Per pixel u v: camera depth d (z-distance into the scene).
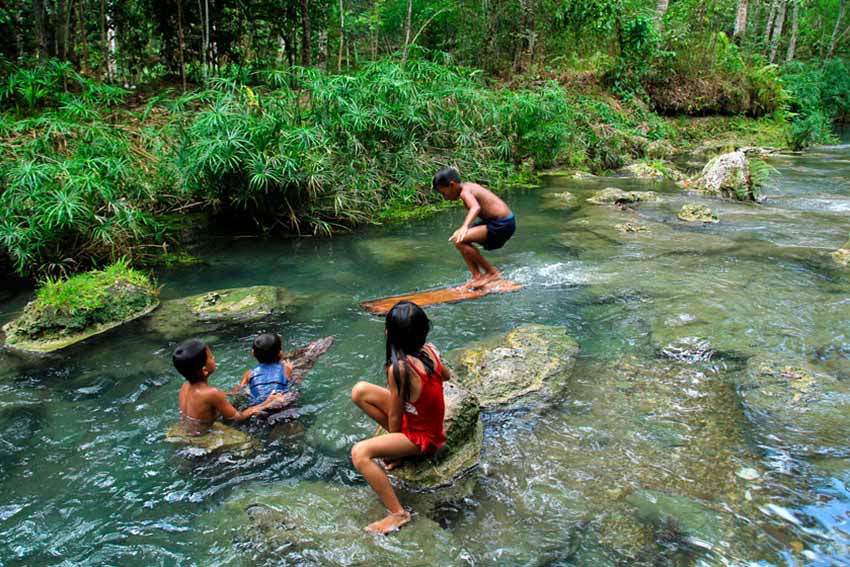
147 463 3.30
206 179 7.82
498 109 12.07
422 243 7.71
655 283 5.88
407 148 9.73
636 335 4.75
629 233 7.96
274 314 5.34
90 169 6.69
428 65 10.84
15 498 3.02
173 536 2.77
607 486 3.03
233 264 6.90
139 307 5.40
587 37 17.48
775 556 2.55
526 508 2.90
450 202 10.09
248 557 2.62
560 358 4.23
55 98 9.12
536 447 3.37
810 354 4.32
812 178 12.67
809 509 2.82
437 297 5.68
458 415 3.23
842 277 6.01
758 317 4.98
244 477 3.19
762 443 3.34
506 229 5.68
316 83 8.62
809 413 3.58
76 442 3.49
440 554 2.59
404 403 2.93
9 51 10.51
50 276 6.23
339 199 8.19
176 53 12.45
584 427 3.54
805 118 21.06
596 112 15.40
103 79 11.44
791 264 6.46
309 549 2.63
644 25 17.11
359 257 7.13
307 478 3.18
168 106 8.74
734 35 23.36
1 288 6.09
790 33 28.52
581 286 5.88
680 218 8.82
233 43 12.90
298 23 12.74
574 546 2.64
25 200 6.13
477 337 4.80
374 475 2.80
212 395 3.55
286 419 3.69
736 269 6.31
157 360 4.50
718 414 3.64
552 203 10.08
